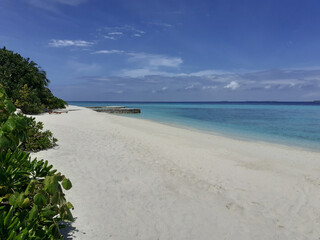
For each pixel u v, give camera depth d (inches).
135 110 2031.3
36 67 1237.1
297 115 1784.0
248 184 272.1
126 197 206.7
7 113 127.7
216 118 1429.6
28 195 99.3
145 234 155.5
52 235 99.6
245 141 605.6
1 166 97.5
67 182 105.9
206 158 382.0
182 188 243.0
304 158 426.0
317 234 177.0
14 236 76.3
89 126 650.2
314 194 253.9
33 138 320.8
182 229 166.7
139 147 422.6
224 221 184.2
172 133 670.5
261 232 173.8
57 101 1428.4
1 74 999.6
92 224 157.3
